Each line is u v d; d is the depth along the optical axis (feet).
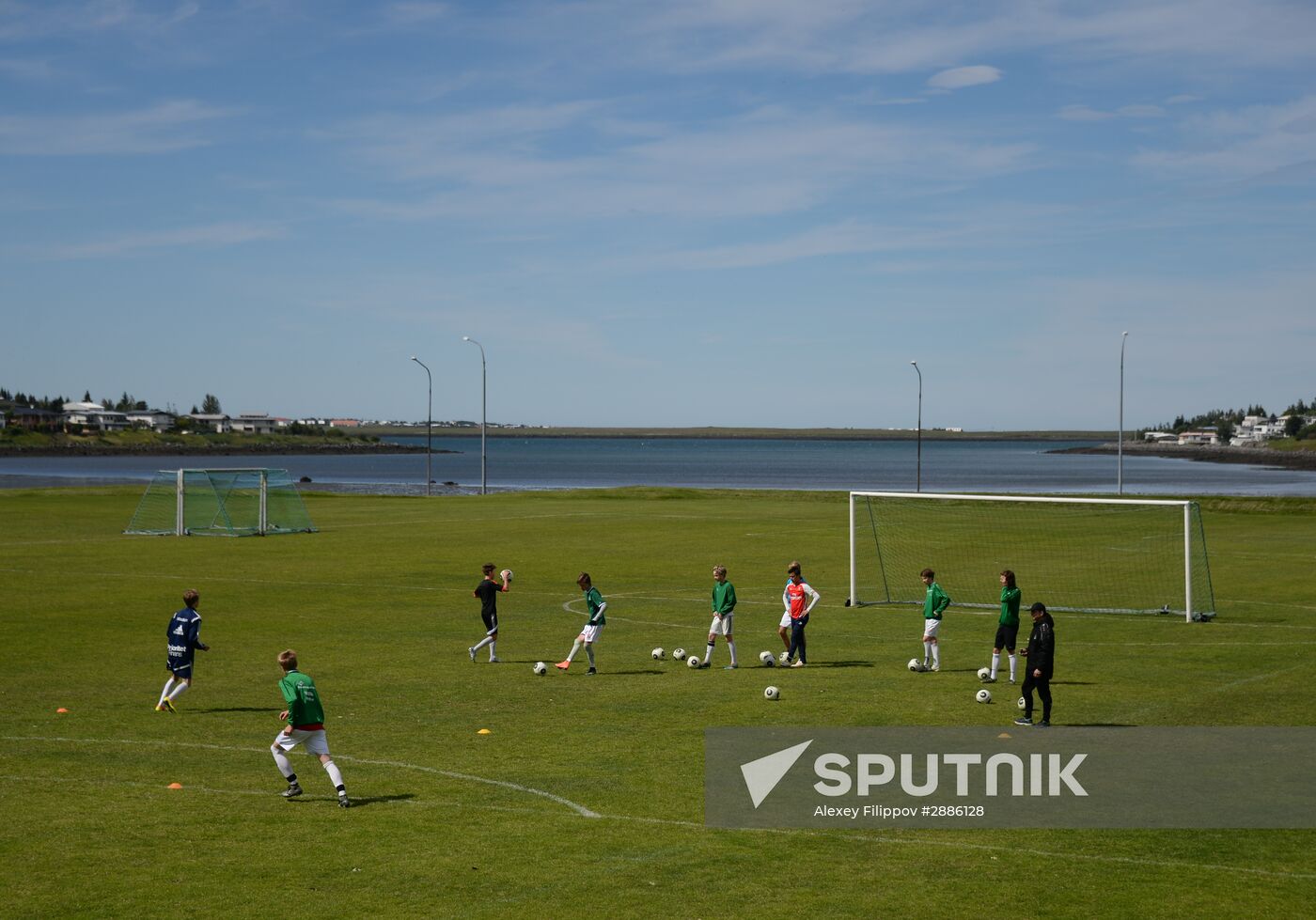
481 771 57.67
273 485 295.28
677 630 103.55
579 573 145.89
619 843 47.14
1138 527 216.95
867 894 41.81
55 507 262.67
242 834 48.08
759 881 43.06
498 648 93.91
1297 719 68.95
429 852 45.88
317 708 52.31
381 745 62.75
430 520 235.81
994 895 41.78
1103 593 132.26
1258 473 647.15
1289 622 109.29
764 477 578.66
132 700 74.23
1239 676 82.79
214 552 171.12
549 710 71.26
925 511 257.55
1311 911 40.32
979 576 147.54
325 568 151.23
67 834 48.06
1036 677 66.39
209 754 61.16
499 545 182.60
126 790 54.39
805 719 68.90
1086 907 40.65
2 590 128.47
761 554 170.40
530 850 46.16
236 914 39.73
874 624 109.29
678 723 67.97
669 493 314.96
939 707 72.33
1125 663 88.58
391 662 88.02
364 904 40.63
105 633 100.22
